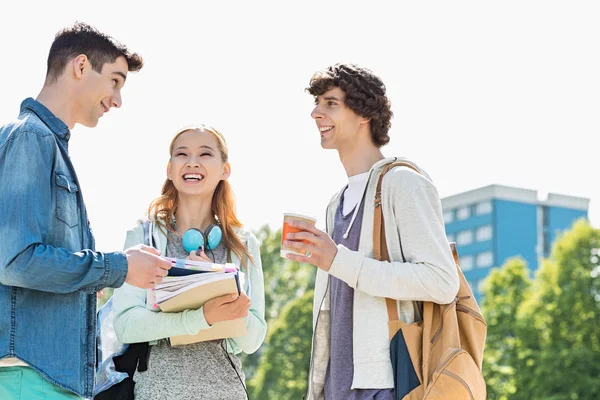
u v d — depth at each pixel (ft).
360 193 18.88
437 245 17.80
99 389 17.90
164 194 19.29
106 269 15.05
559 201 282.97
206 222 19.34
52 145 15.44
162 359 17.95
